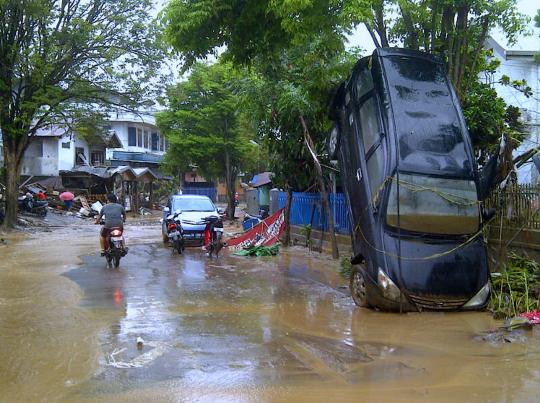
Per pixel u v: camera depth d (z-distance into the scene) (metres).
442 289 7.64
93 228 25.95
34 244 17.89
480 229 8.20
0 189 26.02
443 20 11.05
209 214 16.12
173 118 32.62
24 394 4.59
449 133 8.51
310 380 4.91
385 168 8.16
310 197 16.44
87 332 6.59
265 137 17.69
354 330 6.72
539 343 6.10
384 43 11.34
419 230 7.90
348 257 11.67
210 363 5.38
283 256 14.40
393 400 4.42
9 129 23.22
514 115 13.12
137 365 5.33
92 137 29.66
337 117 10.42
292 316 7.48
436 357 5.60
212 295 9.01
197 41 10.28
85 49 23.00
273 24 10.08
